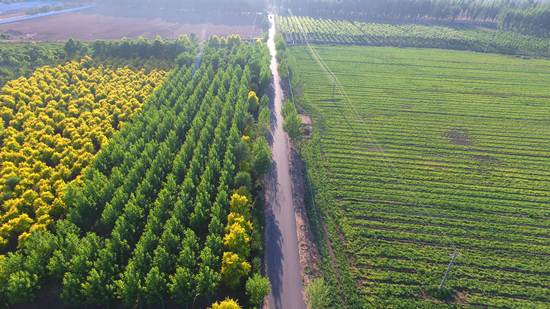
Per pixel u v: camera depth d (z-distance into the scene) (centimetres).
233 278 5522
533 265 6425
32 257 5528
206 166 8031
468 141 10781
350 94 14150
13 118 10812
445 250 6731
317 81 15475
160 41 16950
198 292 5266
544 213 7719
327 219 7500
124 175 7856
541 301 5791
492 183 8756
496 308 5631
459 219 7556
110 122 10881
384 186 8606
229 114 10725
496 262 6456
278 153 9969
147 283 5122
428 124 11775
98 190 7319
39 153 8969
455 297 5822
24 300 5203
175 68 14650
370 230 7169
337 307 5647
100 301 5203
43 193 7206
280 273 6200
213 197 7312
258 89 13262
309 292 5291
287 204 7931
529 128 11575
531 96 14038
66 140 9562
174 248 6000
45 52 16000
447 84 15225
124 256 6006
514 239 7006
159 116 10300
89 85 13238
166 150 8494
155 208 6562
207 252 5469
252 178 8681
